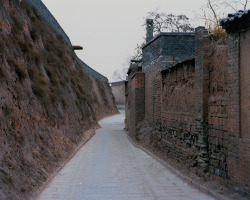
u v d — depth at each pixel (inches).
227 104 303.4
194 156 374.9
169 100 506.9
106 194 315.9
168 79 514.9
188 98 409.4
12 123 354.0
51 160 431.2
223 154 313.1
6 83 371.6
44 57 693.3
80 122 878.4
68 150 558.6
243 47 274.7
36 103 486.6
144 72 807.7
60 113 638.5
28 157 357.7
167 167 453.1
